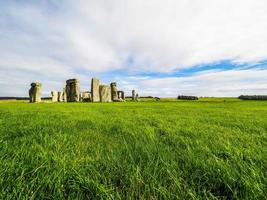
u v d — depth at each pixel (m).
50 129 4.05
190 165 2.03
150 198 1.46
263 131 4.20
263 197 1.40
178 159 2.22
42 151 2.29
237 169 1.91
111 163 2.03
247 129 4.49
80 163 2.10
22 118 6.11
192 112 10.35
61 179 1.62
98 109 12.12
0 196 1.35
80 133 3.80
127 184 1.66
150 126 4.77
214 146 2.81
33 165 1.89
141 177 1.70
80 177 1.66
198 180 1.76
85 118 6.32
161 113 9.43
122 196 1.48
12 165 1.78
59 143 2.88
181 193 1.50
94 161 2.15
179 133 3.89
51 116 6.93
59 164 1.92
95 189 1.53
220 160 2.13
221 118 7.04
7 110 10.37
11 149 2.38
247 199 1.40
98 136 3.55
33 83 33.09
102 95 36.94
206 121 6.14
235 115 8.44
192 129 4.36
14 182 1.52
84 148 2.73
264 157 2.25
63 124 4.79
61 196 1.42
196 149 2.62
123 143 2.98
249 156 2.24
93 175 1.79
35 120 5.55
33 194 1.37
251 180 1.59
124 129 4.15
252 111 11.38
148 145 2.73
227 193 1.56
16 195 1.36
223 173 1.77
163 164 2.02
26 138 3.10
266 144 3.03
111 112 9.62
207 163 2.04
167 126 4.83
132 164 2.00
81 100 40.16
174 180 1.62
